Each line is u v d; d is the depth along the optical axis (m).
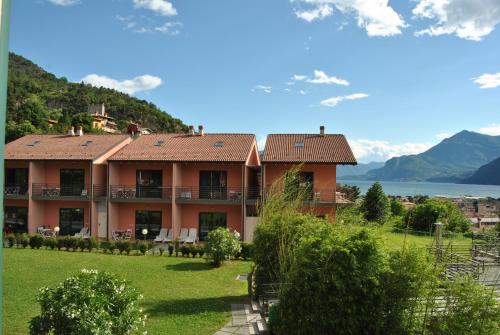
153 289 12.46
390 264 7.64
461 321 6.96
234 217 23.30
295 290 7.94
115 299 6.43
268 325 8.70
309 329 7.69
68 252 18.72
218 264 16.28
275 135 24.98
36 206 24.45
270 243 11.31
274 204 12.23
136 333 7.96
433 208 25.48
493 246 14.95
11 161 24.42
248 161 23.25
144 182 24.19
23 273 13.88
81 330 5.82
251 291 11.47
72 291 6.20
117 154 23.91
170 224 23.88
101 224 23.81
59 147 25.50
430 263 7.55
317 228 10.46
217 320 9.68
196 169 23.58
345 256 7.57
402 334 7.32
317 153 22.05
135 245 19.00
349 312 7.41
